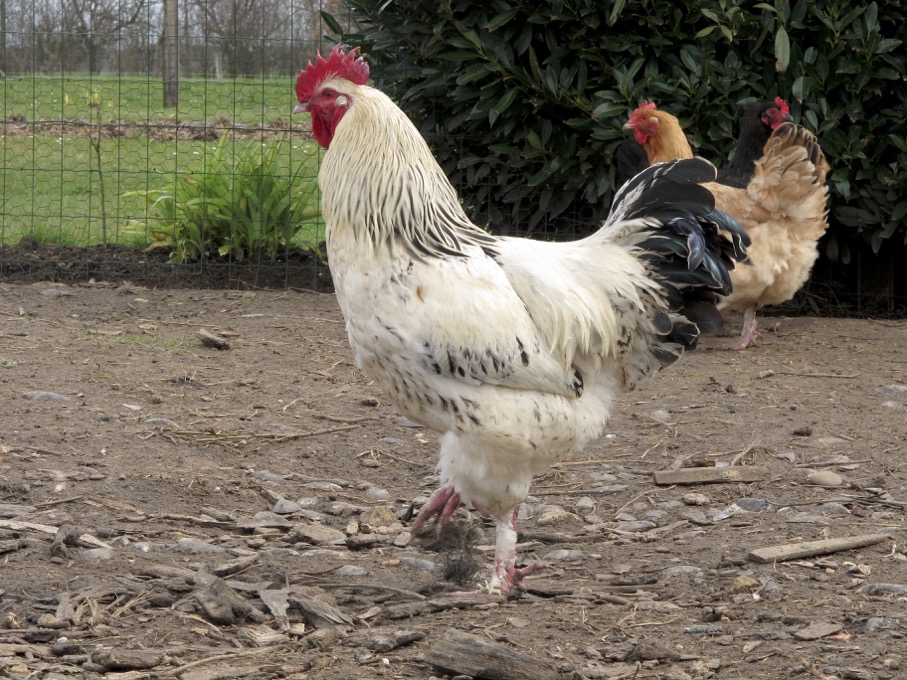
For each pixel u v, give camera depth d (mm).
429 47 10117
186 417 6844
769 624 4184
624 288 4781
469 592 4551
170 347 8516
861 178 9852
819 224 8781
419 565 4945
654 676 3744
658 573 4805
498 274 4520
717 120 10039
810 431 6816
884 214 10055
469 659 3699
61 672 3662
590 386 4859
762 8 9680
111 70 15617
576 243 5109
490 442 4402
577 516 5637
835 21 9523
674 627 4188
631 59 9977
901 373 8344
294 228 11227
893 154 10016
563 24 9836
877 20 9609
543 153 10148
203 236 11242
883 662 3805
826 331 9836
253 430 6691
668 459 6453
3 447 6008
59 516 5176
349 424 6961
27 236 12133
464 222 4828
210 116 15234
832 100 10016
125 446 6215
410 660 3865
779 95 9938
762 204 8555
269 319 9602
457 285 4348
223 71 15008
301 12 13383
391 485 6070
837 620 4188
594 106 9992
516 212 10680
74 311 9609
